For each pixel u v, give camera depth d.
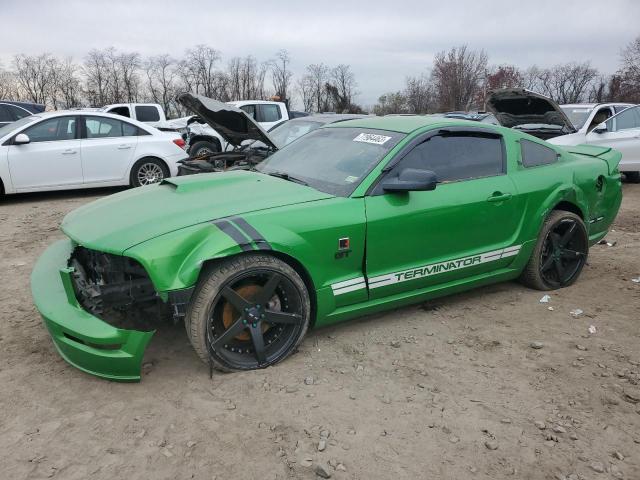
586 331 3.99
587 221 4.86
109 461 2.53
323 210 3.41
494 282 4.47
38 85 49.91
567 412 2.98
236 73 50.81
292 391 3.10
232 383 3.17
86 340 2.95
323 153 4.18
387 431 2.78
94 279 3.59
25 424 2.79
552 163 4.67
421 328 3.98
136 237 3.05
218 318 3.21
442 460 2.58
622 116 10.41
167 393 3.07
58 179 9.12
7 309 4.28
